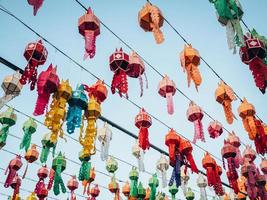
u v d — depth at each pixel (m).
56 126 5.41
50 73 5.43
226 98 6.69
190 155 7.55
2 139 6.50
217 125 8.36
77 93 5.88
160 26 5.50
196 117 7.37
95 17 5.30
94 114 6.09
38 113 5.15
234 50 4.86
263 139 7.18
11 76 5.61
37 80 5.37
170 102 6.46
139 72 5.89
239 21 4.95
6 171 7.64
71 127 5.68
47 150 6.58
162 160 8.55
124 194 9.91
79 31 5.30
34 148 7.99
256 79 5.45
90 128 6.00
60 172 7.07
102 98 6.38
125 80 5.55
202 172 10.06
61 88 5.60
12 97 5.57
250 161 9.58
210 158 8.63
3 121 6.68
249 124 7.12
